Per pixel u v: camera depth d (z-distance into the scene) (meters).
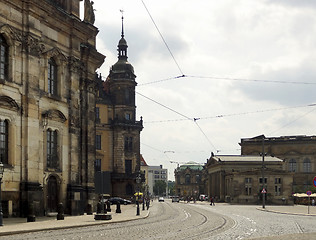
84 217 34.19
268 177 98.81
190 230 23.70
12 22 31.55
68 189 37.34
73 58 38.38
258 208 67.62
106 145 96.94
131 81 100.19
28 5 32.53
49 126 34.97
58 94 36.81
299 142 133.12
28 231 21.58
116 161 96.69
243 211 54.72
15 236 19.64
